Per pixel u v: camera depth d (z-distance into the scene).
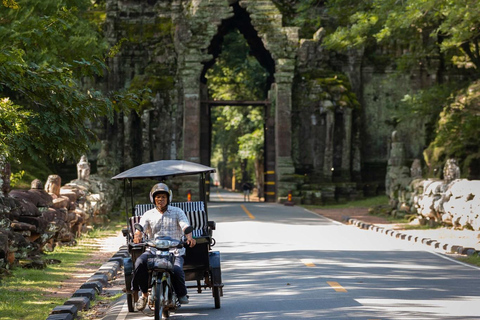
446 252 50.59
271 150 140.50
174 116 138.25
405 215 85.62
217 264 27.69
